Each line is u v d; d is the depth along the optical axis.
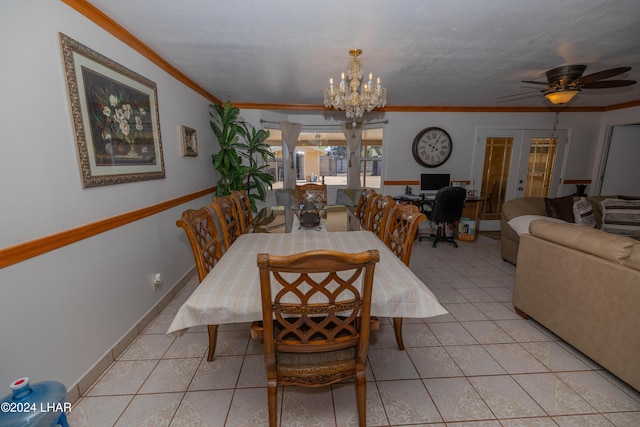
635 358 1.45
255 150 4.14
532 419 1.38
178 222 1.53
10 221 1.17
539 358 1.81
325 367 1.18
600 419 1.37
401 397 1.52
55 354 1.38
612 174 5.02
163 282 2.47
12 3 1.17
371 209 2.77
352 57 2.50
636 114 4.47
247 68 2.77
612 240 1.58
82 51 1.52
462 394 1.53
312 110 4.92
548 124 4.95
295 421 1.38
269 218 4.21
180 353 1.87
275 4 1.63
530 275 2.14
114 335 1.81
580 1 1.62
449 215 4.07
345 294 1.22
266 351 1.11
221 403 1.48
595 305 1.64
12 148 1.17
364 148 5.28
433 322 2.23
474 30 1.99
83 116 1.53
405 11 1.72
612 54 2.47
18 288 1.20
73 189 1.49
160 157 2.39
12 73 1.17
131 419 1.39
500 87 3.57
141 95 2.11
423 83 3.38
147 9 1.67
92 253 1.62
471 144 4.95
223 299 1.20
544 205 3.42
